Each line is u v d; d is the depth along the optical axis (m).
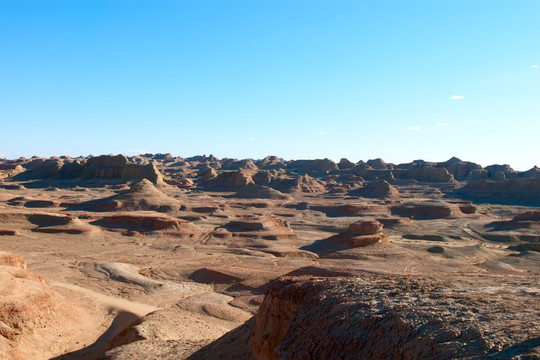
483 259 84.19
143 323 34.22
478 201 193.88
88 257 77.25
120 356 26.55
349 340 13.98
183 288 56.97
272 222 110.31
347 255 81.00
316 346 14.98
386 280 19.67
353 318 14.84
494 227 120.94
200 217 130.25
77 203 140.88
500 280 18.61
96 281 59.34
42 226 101.06
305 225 127.19
